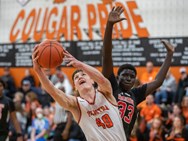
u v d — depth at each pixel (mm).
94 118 6348
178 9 15906
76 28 16812
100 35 16578
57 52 6250
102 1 16594
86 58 16609
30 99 14641
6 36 17484
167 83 14414
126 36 16234
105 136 6309
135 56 16125
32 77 16531
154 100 14242
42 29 17172
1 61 17469
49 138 13289
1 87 9930
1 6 17469
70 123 11836
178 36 15844
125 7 16344
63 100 6293
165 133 12031
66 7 16969
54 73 16469
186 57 15703
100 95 6402
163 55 15875
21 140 10250
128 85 7059
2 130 9852
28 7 17328
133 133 12102
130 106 6930
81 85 6453
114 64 16266
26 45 17281
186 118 12562
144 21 16141
